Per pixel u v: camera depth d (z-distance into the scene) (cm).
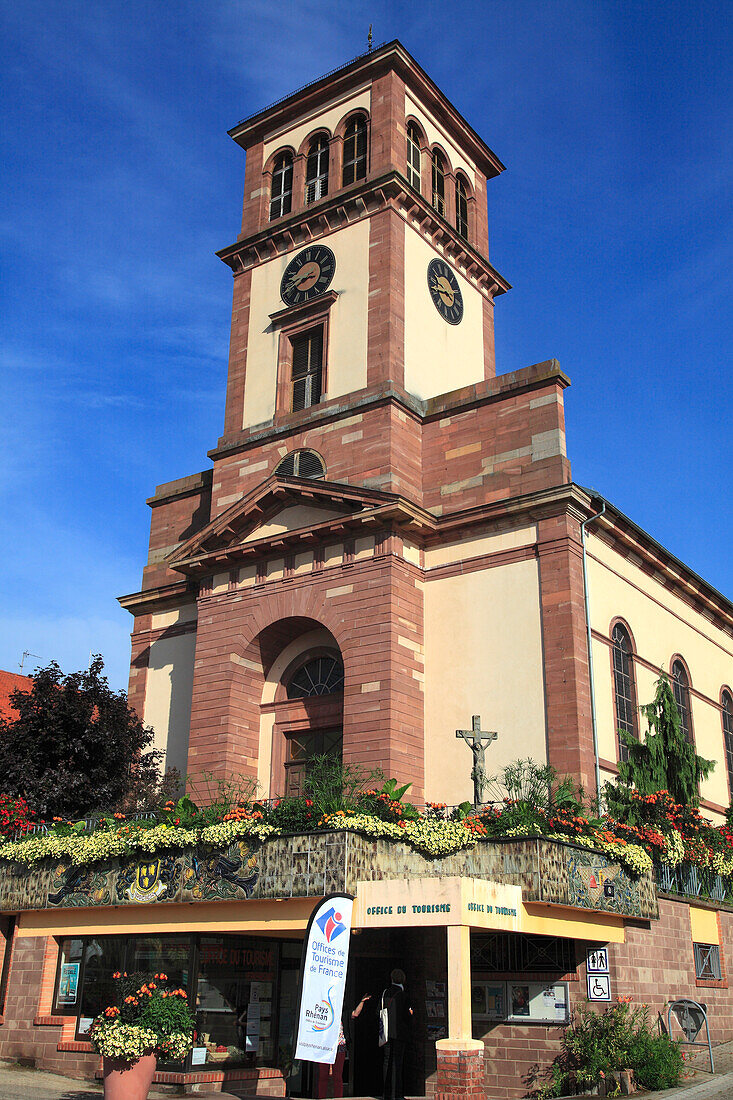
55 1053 2123
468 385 3375
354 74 3688
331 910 1435
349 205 3438
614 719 2803
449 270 3622
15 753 2895
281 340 3462
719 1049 2112
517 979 1970
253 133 3962
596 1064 1762
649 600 3241
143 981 1611
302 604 2972
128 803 2861
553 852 1838
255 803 1991
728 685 3809
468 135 4000
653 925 2131
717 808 3469
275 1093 2002
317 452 3177
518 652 2711
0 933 2325
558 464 2827
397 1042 1673
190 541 3216
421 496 3062
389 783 2005
